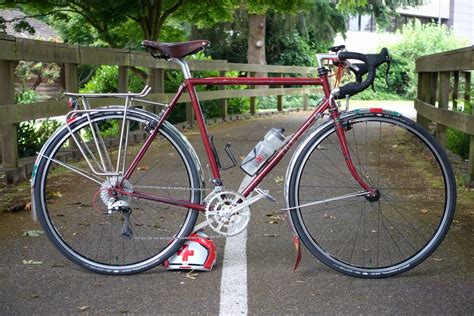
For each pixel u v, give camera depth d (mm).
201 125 3635
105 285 3395
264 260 3785
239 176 6039
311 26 23594
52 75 16953
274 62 25484
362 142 8336
